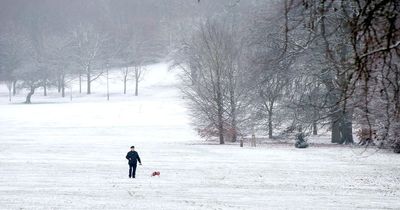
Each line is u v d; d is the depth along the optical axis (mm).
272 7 140125
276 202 69125
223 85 169250
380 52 24359
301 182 85562
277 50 128750
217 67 169125
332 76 116688
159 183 86938
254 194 75438
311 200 70312
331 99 115500
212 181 88188
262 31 140125
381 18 23859
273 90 161250
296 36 124000
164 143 169000
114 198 73688
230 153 133750
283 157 122250
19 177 95188
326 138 178750
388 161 110562
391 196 72688
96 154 136125
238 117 169125
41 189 81875
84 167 109438
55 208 66875
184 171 101188
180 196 74688
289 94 147250
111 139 188125
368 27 23859
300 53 127188
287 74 142000
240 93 168500
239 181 87688
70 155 134125
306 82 135875
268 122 168125
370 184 82625
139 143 169500
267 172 97625
